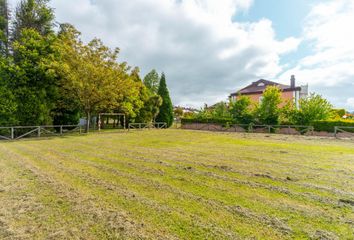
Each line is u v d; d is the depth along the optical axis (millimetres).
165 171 4570
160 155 6469
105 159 5766
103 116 22109
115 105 16125
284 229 2229
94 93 13695
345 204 2916
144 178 4023
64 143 9078
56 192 3223
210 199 3045
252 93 26938
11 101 10836
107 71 13750
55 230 2166
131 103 19094
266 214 2586
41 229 2182
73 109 15648
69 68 12547
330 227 2279
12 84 11164
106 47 14195
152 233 2129
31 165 4949
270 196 3191
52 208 2670
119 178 3998
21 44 12086
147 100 22906
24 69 11289
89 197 3047
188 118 22828
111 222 2340
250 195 3227
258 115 18156
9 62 11180
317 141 10805
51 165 4973
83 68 13117
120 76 14875
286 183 3838
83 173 4309
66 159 5691
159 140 10734
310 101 16250
